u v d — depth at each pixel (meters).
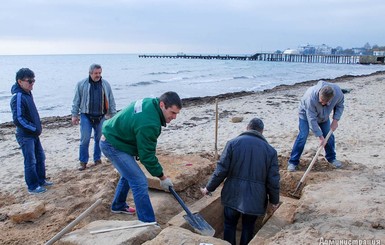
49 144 9.70
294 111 14.23
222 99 19.02
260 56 91.19
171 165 5.53
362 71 55.19
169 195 4.88
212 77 41.59
